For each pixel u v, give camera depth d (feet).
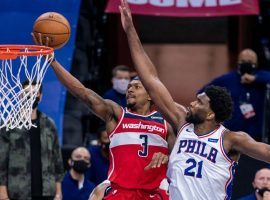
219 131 26.43
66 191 36.68
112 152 30.50
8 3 43.42
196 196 26.09
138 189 30.40
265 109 40.16
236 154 26.50
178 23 60.29
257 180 34.71
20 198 34.27
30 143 34.42
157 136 30.27
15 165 34.27
